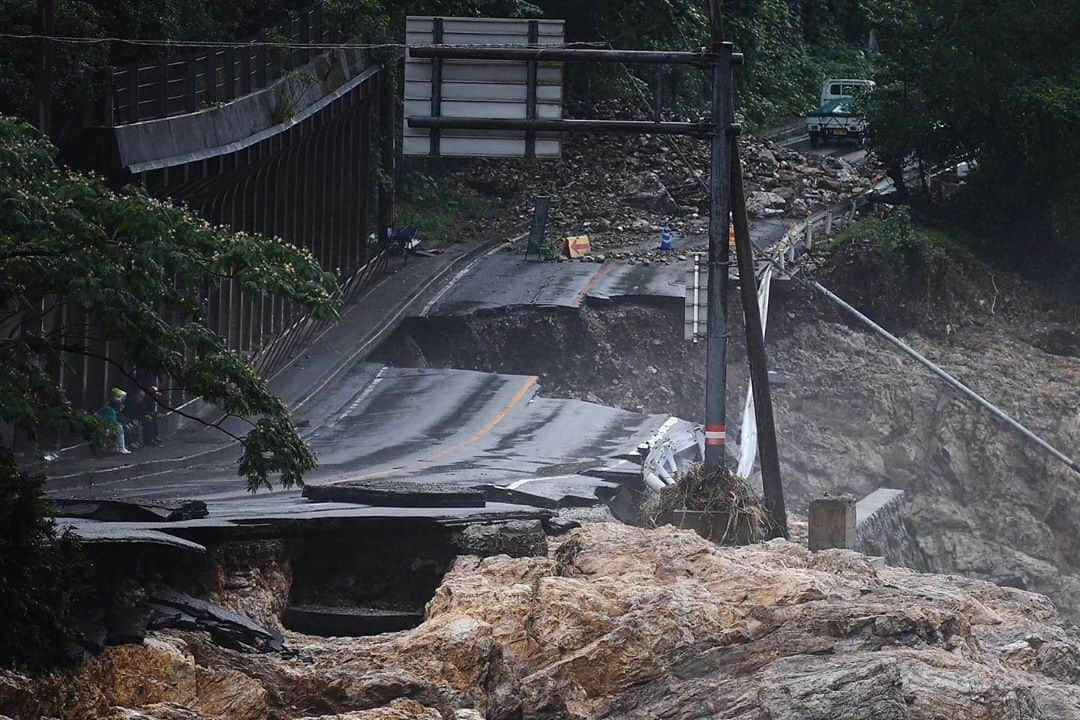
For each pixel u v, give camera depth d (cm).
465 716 3906
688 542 5384
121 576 4209
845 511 7250
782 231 17200
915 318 16562
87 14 11000
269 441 4894
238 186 11356
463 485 7250
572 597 4556
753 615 4578
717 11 6769
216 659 3950
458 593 4619
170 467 8938
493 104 6794
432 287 14788
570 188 19262
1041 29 17962
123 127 8894
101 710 3597
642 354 13975
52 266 4828
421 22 6769
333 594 5212
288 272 5134
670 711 4119
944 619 4634
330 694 3922
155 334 4856
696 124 6938
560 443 9888
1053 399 14588
